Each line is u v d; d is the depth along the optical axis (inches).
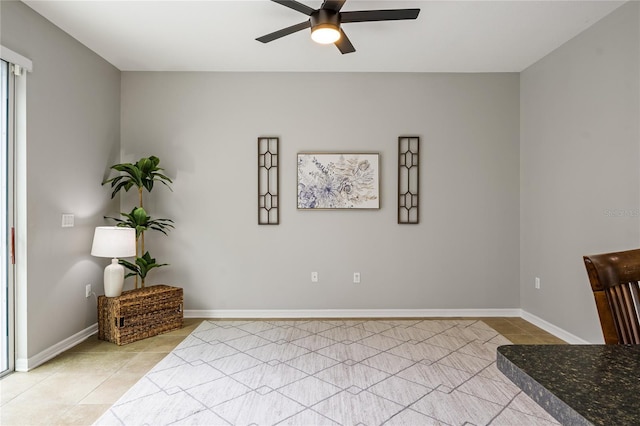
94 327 144.0
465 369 110.0
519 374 31.6
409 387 98.7
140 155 163.5
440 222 165.6
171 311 146.1
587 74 123.9
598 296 46.8
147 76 163.5
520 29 125.0
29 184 111.8
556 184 140.3
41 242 116.7
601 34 117.6
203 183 164.2
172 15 116.9
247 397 93.6
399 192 164.7
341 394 95.0
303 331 145.4
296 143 164.9
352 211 165.0
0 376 105.1
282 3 91.7
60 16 117.2
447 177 165.6
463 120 165.3
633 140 106.0
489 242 165.8
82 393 96.0
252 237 164.9
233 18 118.7
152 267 150.3
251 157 164.4
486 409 88.0
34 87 113.8
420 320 160.2
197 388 98.3
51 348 120.6
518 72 165.6
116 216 160.7
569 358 33.9
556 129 140.2
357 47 139.9
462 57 149.1
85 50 138.5
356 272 165.5
